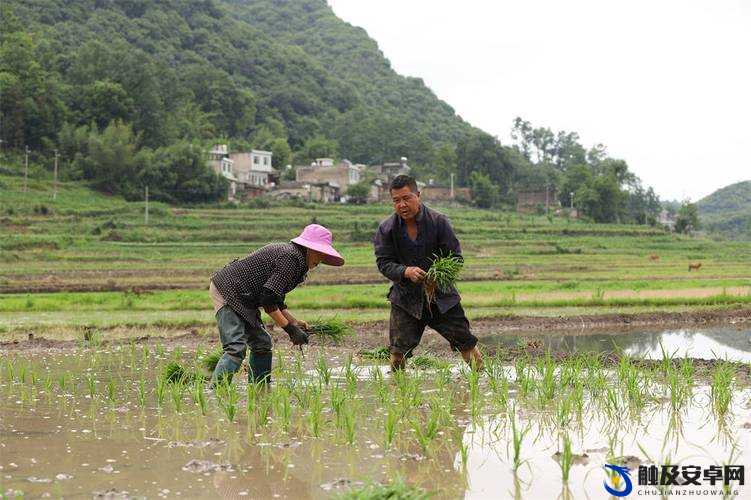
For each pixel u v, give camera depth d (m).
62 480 4.49
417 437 5.58
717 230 193.62
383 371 9.12
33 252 50.22
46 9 154.38
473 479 4.65
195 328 15.86
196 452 5.24
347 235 70.50
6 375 8.68
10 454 5.10
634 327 18.39
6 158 89.50
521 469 4.88
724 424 6.19
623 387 7.73
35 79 101.06
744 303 23.19
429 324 8.52
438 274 7.88
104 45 133.88
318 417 6.03
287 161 131.00
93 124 98.81
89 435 5.71
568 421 6.30
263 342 7.85
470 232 79.88
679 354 12.81
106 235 61.62
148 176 88.19
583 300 22.66
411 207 8.05
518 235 80.94
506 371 9.21
